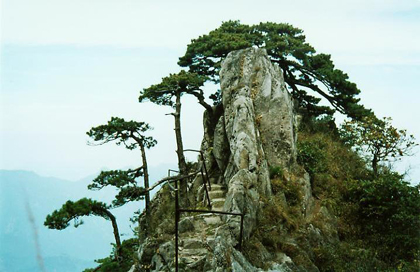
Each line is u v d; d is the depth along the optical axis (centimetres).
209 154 2138
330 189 1867
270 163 1761
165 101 2158
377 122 2295
